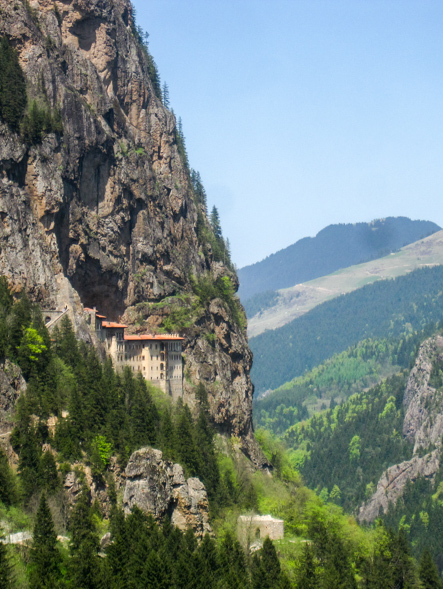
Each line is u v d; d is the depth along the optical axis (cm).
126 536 19238
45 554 17950
